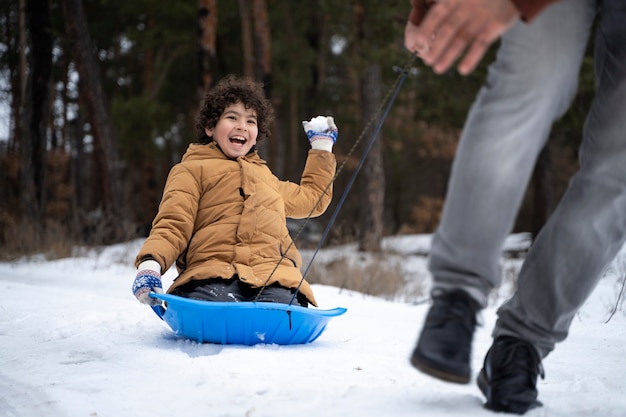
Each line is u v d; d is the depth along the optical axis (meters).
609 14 1.51
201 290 2.93
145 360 2.27
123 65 25.02
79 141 24.50
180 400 1.74
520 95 1.45
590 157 1.61
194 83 24.17
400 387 1.85
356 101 23.81
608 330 3.76
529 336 1.69
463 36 1.24
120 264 8.59
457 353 1.50
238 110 3.35
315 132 3.54
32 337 2.84
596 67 1.63
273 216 3.19
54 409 1.66
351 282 7.44
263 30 16.12
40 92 12.78
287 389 1.79
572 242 1.61
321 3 15.54
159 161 28.52
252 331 2.71
